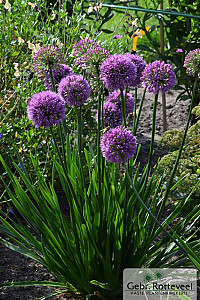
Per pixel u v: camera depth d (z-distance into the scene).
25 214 2.43
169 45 5.16
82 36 3.93
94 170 2.47
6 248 2.99
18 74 3.29
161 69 2.09
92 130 4.02
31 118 2.11
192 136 3.42
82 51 2.31
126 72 2.12
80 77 2.28
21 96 3.44
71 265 2.32
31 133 3.36
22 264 2.84
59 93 2.27
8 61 4.14
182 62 4.74
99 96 2.28
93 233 2.30
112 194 2.34
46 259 2.26
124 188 2.38
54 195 2.45
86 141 3.91
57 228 2.38
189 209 3.10
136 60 2.42
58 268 2.39
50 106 2.06
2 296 2.50
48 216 2.35
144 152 4.46
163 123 4.81
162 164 3.06
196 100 4.86
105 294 2.42
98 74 2.28
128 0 3.96
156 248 2.50
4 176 3.44
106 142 2.03
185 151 3.41
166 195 2.40
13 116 3.71
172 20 4.86
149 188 2.52
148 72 2.12
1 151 3.44
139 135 4.78
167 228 3.22
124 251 2.40
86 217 2.36
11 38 4.19
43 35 3.87
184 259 2.44
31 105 2.09
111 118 2.57
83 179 2.50
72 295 2.46
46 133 3.56
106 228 2.37
